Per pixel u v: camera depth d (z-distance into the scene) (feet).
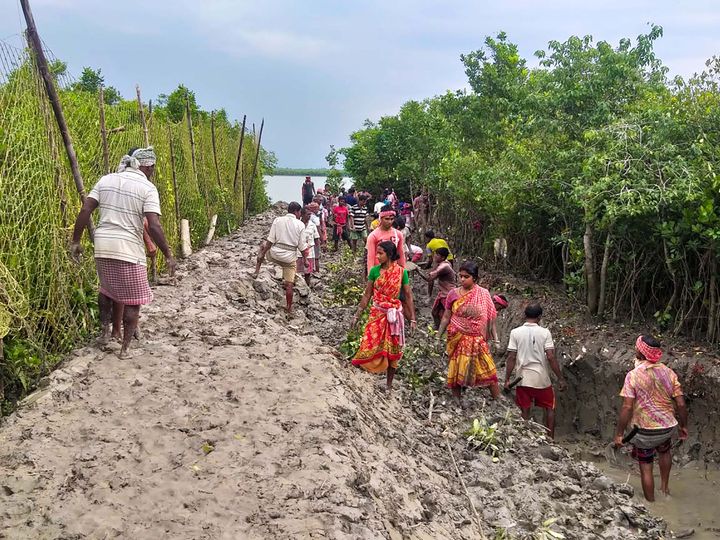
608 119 35.37
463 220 55.26
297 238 34.42
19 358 18.98
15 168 19.93
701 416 26.55
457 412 26.00
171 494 13.56
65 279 22.56
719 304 28.32
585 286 35.27
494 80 56.70
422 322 40.57
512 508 19.31
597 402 30.40
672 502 22.94
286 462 15.24
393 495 15.76
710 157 28.94
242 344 23.73
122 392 18.34
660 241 30.25
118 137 30.71
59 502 12.94
